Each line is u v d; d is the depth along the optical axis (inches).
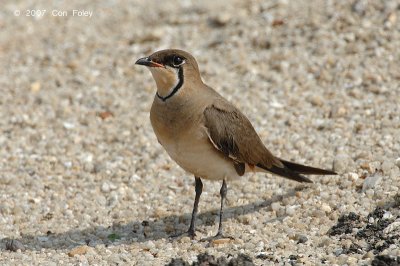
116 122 634.8
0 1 963.3
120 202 513.0
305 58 677.9
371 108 587.5
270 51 705.6
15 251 442.0
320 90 630.5
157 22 836.6
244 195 503.2
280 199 489.1
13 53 807.1
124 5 915.4
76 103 672.4
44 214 499.2
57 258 427.2
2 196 522.6
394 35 674.2
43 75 737.6
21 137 616.7
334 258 398.6
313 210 458.9
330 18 725.3
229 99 637.3
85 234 467.2
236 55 711.1
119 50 776.9
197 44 753.0
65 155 584.4
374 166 498.9
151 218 487.2
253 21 767.1
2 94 700.0
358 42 680.4
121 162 568.7
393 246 402.9
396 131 545.3
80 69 742.5
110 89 694.5
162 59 438.6
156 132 447.8
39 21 892.0
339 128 568.1
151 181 537.0
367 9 718.5
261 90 647.1
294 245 421.4
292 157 540.7
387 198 454.9
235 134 447.2
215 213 484.1
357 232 426.3
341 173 501.0
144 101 666.2
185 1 885.8
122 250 436.5
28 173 557.9
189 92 437.7
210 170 446.9
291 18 751.1
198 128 434.0
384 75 627.5
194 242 442.6
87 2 941.8
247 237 438.3
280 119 600.7
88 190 531.5
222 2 851.4
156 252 430.0
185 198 511.5
